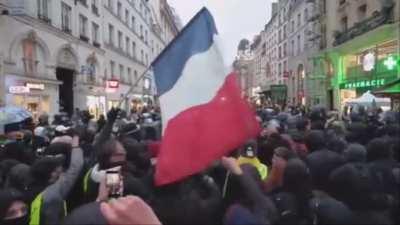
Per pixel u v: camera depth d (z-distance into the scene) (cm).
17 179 466
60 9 2819
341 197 397
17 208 398
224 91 401
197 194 367
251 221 317
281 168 461
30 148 785
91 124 1044
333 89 3509
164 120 404
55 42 2702
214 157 377
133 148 552
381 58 2623
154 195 380
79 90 3112
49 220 418
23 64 2331
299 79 4797
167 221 360
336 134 805
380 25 2425
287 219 394
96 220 201
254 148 571
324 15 3691
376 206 388
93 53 3441
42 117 1446
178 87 413
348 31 2995
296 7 4962
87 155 662
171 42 427
